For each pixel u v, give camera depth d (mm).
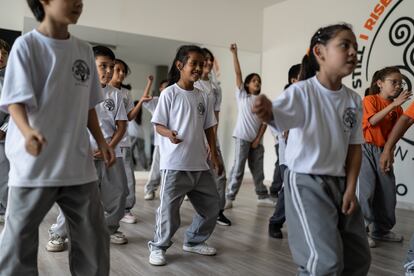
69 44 1252
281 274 2068
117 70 2889
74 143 1254
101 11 5043
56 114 1218
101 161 2330
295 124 1318
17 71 1159
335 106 1354
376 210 2752
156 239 2186
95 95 1399
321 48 1362
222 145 5816
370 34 4480
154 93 5312
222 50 5898
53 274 1952
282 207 2703
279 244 2623
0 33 4566
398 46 4152
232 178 3863
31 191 1199
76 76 1262
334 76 1355
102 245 1334
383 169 2127
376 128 2652
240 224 3188
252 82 3967
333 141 1343
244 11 6074
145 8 5316
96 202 1327
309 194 1329
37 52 1198
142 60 5277
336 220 1312
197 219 2344
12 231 1206
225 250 2465
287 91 1326
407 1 4086
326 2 5109
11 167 1242
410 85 4004
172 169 2111
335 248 1261
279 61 5910
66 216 1339
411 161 3980
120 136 2359
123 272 2023
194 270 2088
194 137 2146
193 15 5668
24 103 1157
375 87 2824
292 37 5676
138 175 5207
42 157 1197
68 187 1271
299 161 1354
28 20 4660
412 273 1897
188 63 2154
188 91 2189
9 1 4617
